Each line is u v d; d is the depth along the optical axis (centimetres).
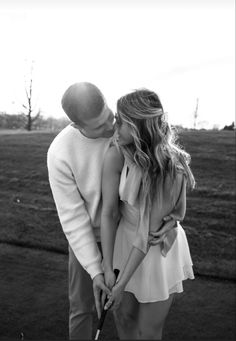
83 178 133
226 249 290
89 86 113
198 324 220
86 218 137
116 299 113
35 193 334
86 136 125
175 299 243
